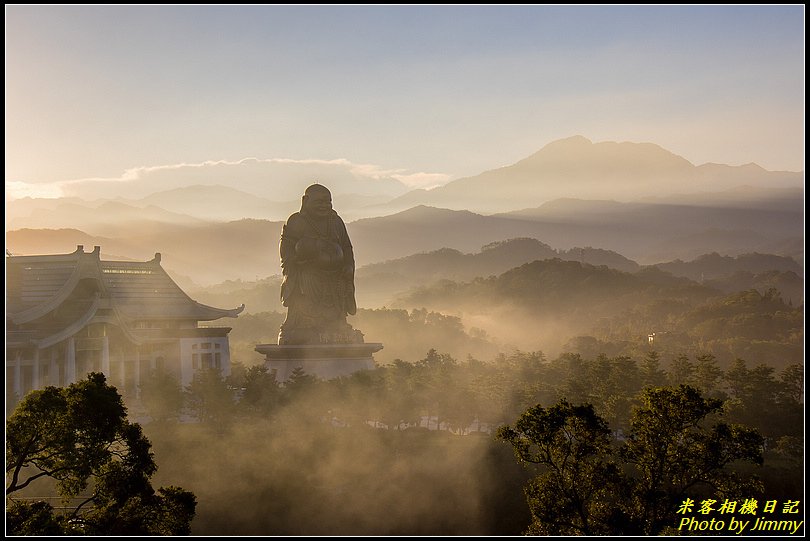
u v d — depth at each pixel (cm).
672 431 9656
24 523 8400
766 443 16412
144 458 9731
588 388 18712
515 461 15262
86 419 9438
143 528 9231
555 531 9331
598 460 9806
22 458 9344
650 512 9594
